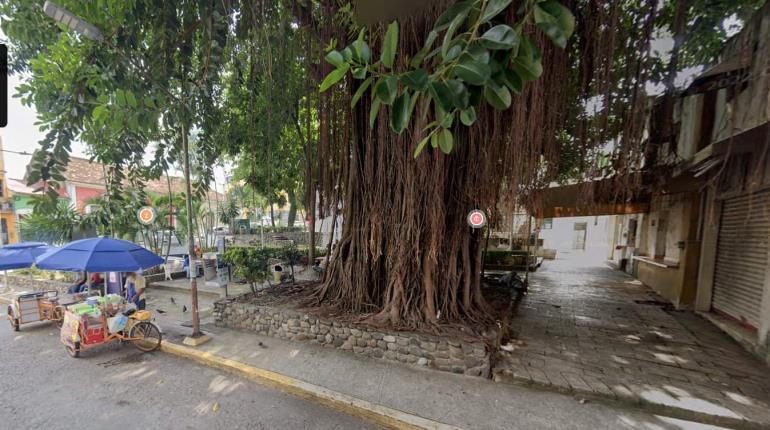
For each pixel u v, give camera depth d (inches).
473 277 185.8
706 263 217.6
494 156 135.8
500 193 135.9
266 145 208.8
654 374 131.5
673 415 108.0
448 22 52.4
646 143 134.3
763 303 146.9
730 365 140.0
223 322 200.4
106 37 107.7
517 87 51.5
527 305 247.9
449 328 152.5
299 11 145.4
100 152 159.5
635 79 105.6
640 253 368.2
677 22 105.0
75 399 123.3
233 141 228.2
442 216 148.4
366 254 179.6
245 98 200.4
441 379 131.8
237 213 694.5
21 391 129.5
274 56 156.9
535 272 430.3
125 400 122.8
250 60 156.2
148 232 374.6
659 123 129.5
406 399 117.9
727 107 147.4
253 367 143.4
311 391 123.6
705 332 183.5
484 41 46.5
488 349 135.2
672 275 254.2
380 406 113.5
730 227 196.2
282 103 179.9
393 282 166.2
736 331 170.1
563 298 272.7
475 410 111.3
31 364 154.2
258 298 205.9
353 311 175.5
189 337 171.6
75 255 171.0
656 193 211.2
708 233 216.2
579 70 117.7
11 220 531.5
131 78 113.2
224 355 156.6
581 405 114.0
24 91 117.0
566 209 335.0
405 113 51.1
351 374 136.4
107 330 166.1
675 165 179.0
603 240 798.5
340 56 53.1
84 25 99.1
